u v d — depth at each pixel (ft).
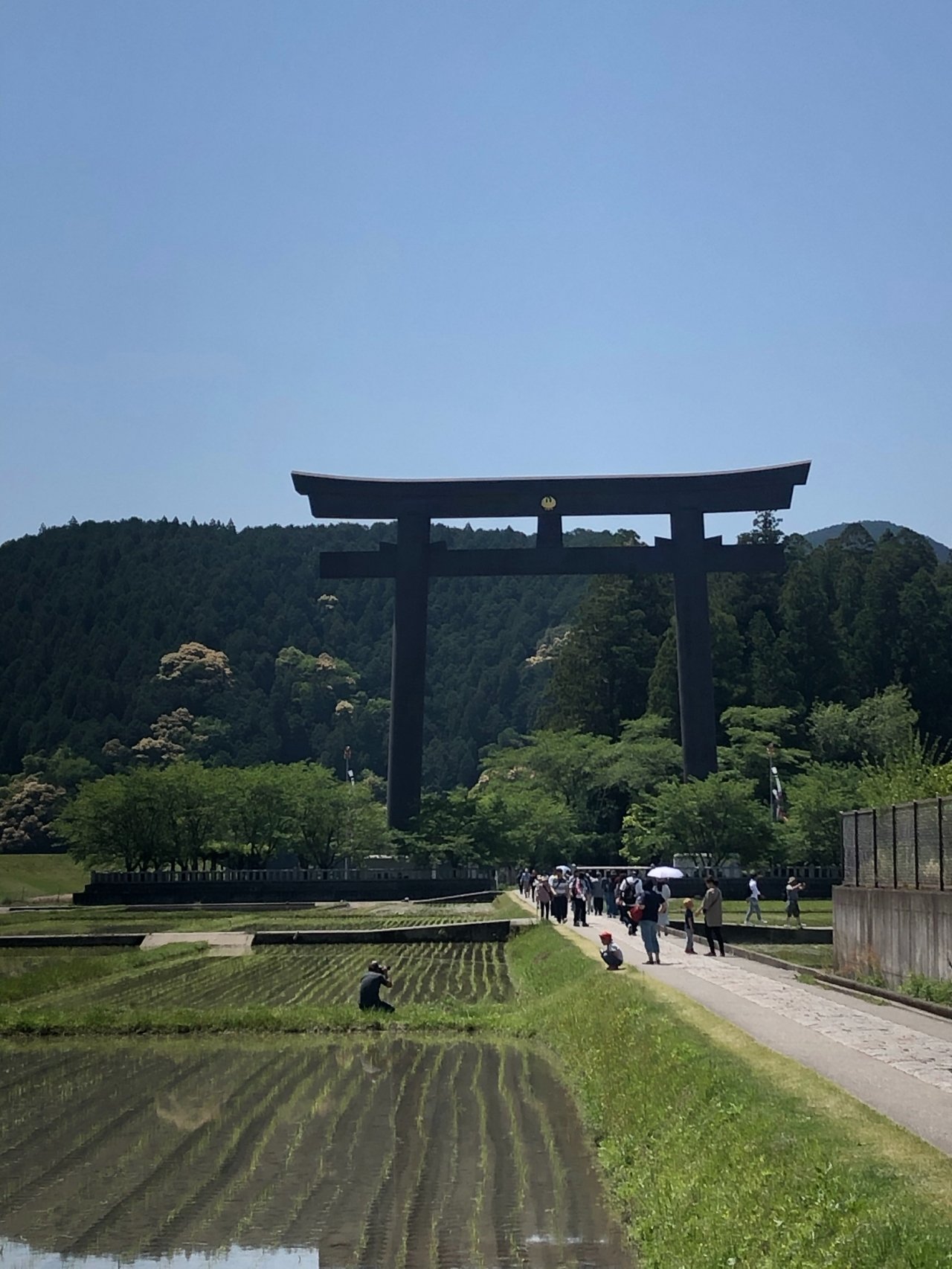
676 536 327.88
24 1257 52.29
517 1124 72.90
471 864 346.54
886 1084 59.57
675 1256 46.88
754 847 318.86
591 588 499.92
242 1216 56.75
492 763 458.50
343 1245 52.85
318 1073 90.33
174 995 136.87
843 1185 41.32
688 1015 82.58
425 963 173.68
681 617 327.26
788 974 131.44
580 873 253.65
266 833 372.79
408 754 333.62
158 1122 74.69
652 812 343.26
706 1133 54.60
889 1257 36.22
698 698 326.24
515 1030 108.58
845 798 318.04
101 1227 55.57
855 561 508.94
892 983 119.75
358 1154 66.39
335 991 140.26
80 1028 110.42
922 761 259.39
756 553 326.85
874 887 130.82
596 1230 54.29
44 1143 70.03
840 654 453.17
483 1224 55.21
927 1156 43.93
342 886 339.36
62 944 197.88
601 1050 82.84
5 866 499.92
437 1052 99.14
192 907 310.86
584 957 132.26
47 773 631.15
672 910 262.47
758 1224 43.24
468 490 325.83
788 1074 60.18
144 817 373.20
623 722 418.72
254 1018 111.45
